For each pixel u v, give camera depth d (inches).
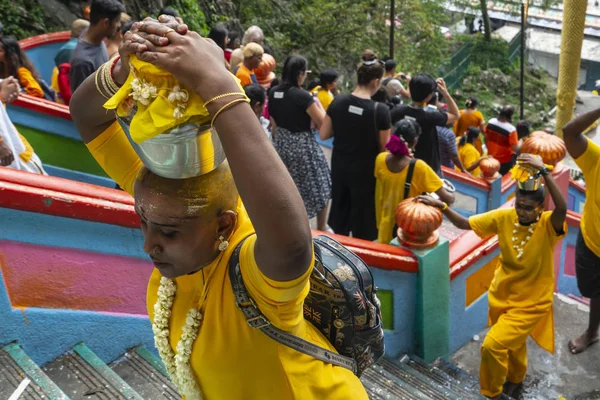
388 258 147.0
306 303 61.5
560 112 490.0
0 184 99.5
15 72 219.9
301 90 207.6
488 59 962.7
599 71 1080.8
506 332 158.1
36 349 110.0
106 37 185.0
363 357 65.6
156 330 64.1
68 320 112.7
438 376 158.7
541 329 172.4
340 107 195.5
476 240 180.5
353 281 60.6
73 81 180.7
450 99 268.2
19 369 101.8
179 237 54.6
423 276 154.1
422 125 211.6
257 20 586.2
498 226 160.4
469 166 391.9
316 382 59.3
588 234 177.5
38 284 107.9
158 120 45.3
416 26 741.3
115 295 118.0
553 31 1125.1
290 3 626.5
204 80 44.4
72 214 106.7
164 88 45.6
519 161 152.6
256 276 51.9
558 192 150.9
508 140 378.0
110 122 60.1
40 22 399.2
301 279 49.8
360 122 192.1
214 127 45.6
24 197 101.0
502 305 164.1
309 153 212.4
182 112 45.5
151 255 56.9
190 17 473.1
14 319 106.3
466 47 948.6
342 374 62.2
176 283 62.2
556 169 255.4
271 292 51.4
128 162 62.4
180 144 47.6
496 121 382.3
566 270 255.3
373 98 260.5
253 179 45.0
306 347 58.5
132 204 114.2
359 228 207.3
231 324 57.5
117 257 115.8
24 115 188.4
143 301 122.8
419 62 767.1
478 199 319.3
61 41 374.0
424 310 159.2
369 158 197.0
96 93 55.9
